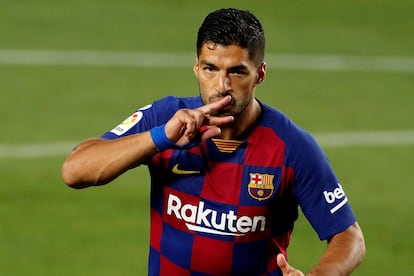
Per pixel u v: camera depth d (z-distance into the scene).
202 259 17.66
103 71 53.44
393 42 63.19
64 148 42.06
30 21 60.78
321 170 17.41
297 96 51.62
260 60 16.45
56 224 34.78
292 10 67.69
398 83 55.19
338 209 17.45
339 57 59.31
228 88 16.11
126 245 33.34
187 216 17.55
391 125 48.25
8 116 45.66
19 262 31.80
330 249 17.16
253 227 17.48
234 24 16.05
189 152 17.36
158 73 53.84
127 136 16.64
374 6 70.00
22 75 51.81
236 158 17.31
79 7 64.31
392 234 35.34
